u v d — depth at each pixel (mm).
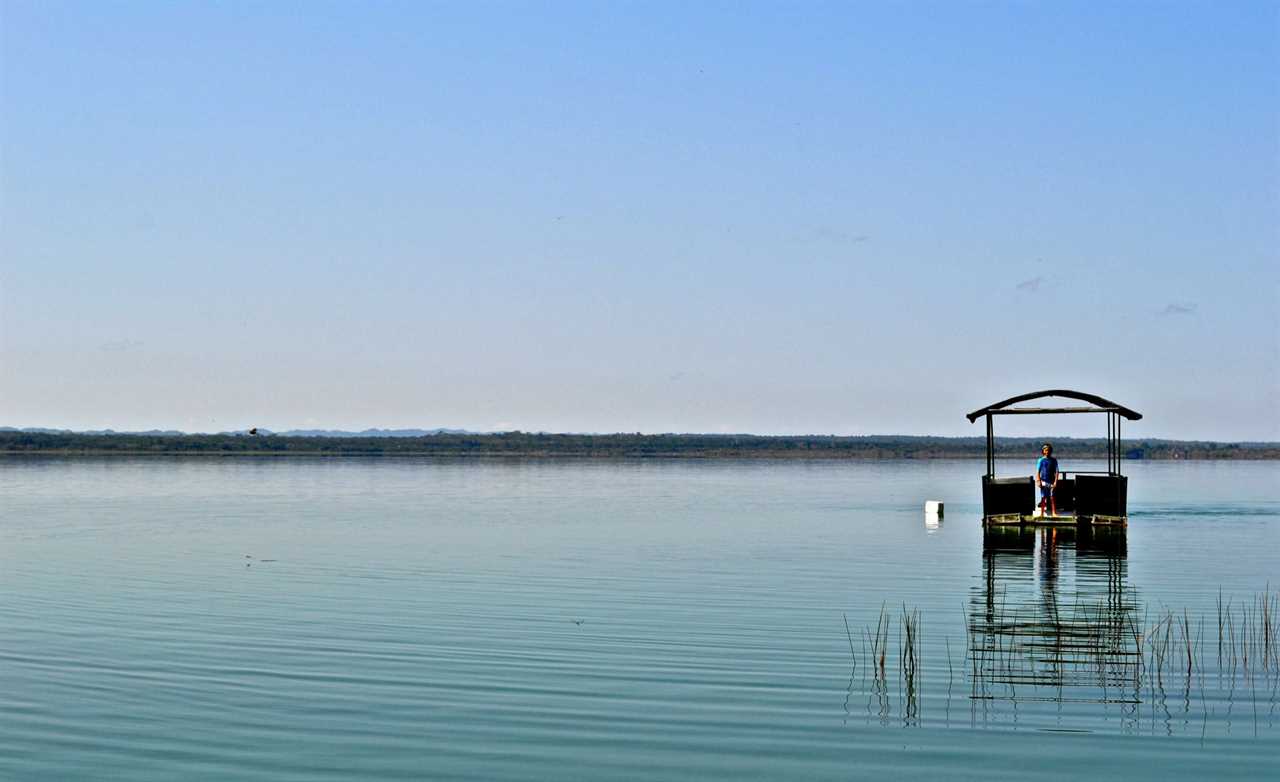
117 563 32219
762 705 16672
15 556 34000
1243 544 36594
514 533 41281
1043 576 28953
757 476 96250
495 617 23125
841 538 39000
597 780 13852
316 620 22844
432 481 84562
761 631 21641
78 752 14766
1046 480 40812
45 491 69250
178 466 116312
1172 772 14062
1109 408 39625
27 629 21984
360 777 13945
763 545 36656
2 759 14523
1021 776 13977
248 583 28047
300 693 17297
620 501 60406
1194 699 16922
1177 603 24766
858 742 15117
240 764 14359
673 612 23672
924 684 17703
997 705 16672
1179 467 129750
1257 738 15242
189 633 21562
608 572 29984
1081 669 18609
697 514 50688
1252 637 20906
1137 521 46156
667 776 13977
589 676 18203
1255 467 129625
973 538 38750
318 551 35281
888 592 26328
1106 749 14844
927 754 14688
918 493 68375
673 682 17844
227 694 17234
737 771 14141
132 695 17172
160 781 13836
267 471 104125
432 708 16500
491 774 14047
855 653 19750
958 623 22406
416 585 27609
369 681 17922
